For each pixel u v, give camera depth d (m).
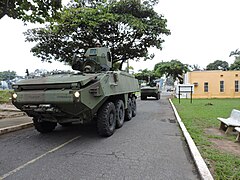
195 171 4.13
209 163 4.27
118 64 20.56
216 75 26.12
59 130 7.82
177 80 42.53
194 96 26.34
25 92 6.05
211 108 13.31
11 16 8.50
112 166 4.39
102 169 4.25
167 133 7.22
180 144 5.91
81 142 6.18
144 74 47.78
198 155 4.63
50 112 5.93
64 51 17.47
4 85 24.27
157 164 4.48
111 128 6.96
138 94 33.28
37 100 5.84
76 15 15.66
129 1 16.38
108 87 6.71
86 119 6.24
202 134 6.59
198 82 26.39
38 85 5.95
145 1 17.22
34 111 6.12
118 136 6.85
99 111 6.66
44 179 3.85
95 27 15.77
